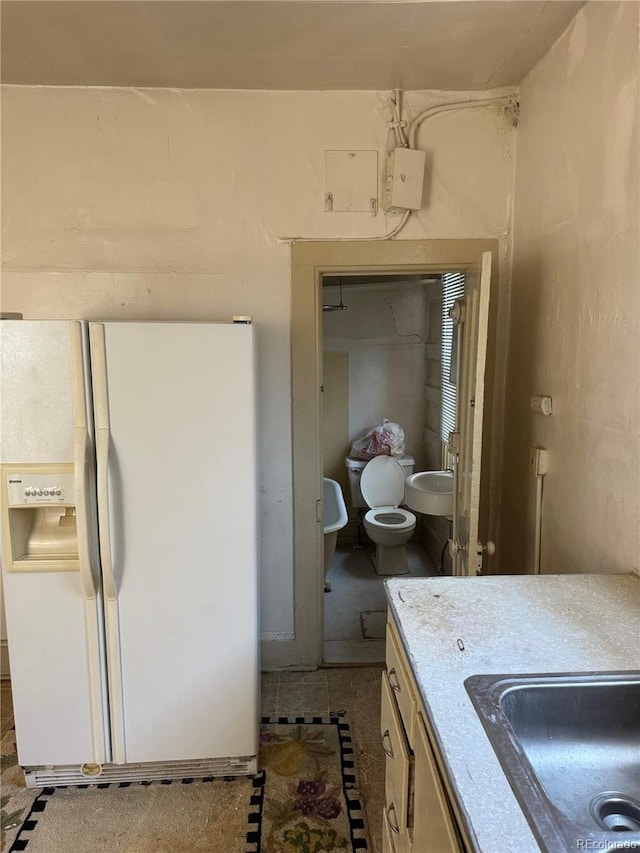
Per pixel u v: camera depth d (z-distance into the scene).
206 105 2.30
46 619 1.88
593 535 1.66
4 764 2.12
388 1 1.65
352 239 2.39
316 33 1.84
